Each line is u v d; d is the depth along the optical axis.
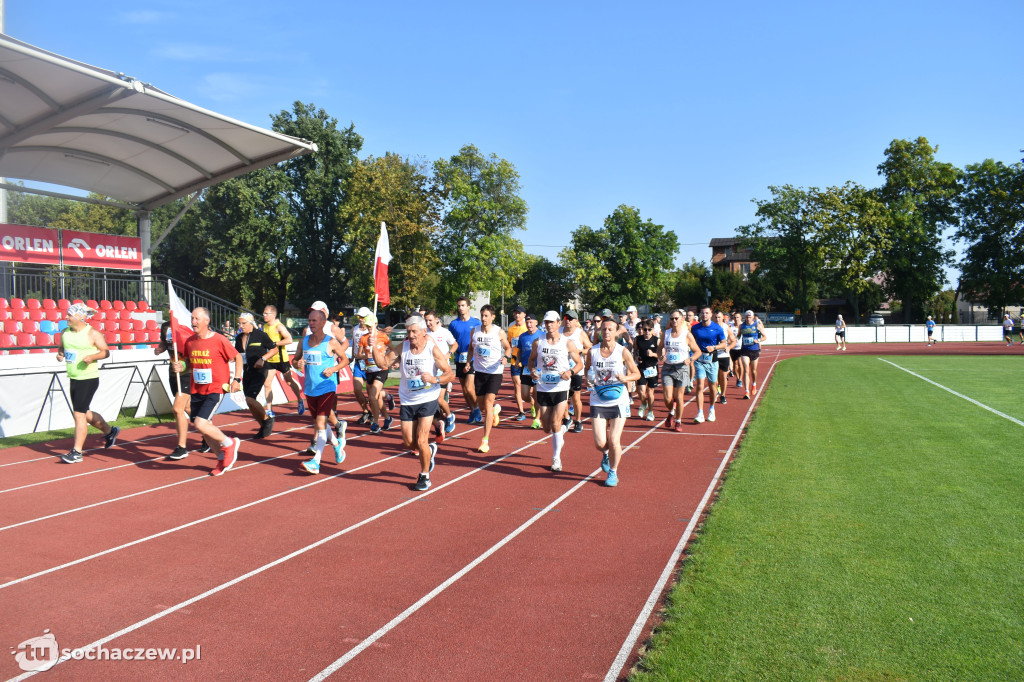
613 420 7.32
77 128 13.19
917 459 8.36
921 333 48.25
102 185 17.11
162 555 5.34
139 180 16.77
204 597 4.54
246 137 13.76
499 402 15.17
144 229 19.02
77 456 8.70
